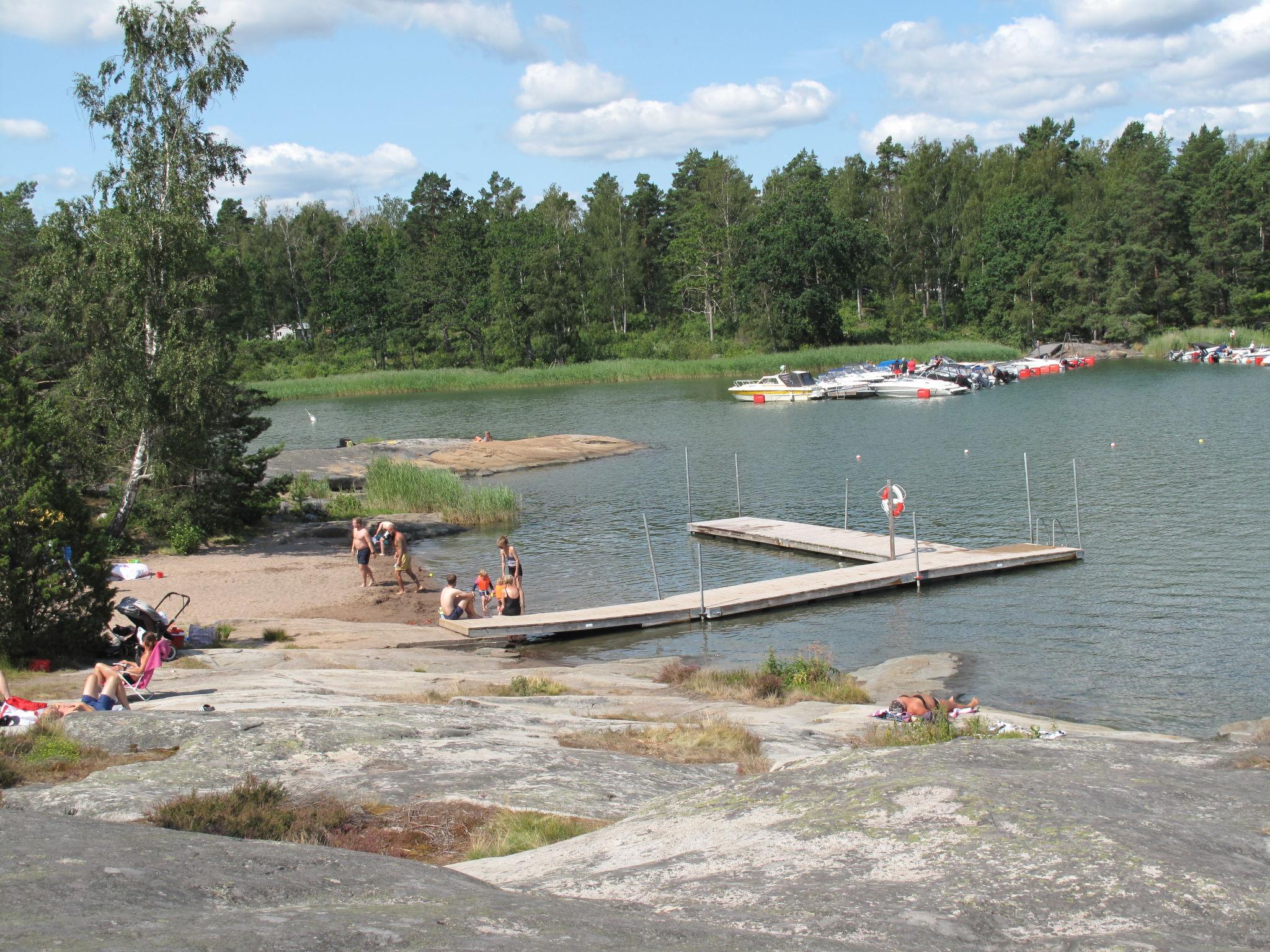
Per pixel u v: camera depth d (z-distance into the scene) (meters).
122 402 29.41
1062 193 128.62
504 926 4.25
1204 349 93.94
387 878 5.18
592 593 27.00
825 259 113.88
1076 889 4.77
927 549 28.62
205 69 30.28
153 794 9.04
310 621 23.41
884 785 6.49
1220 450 42.84
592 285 132.62
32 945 3.63
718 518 36.50
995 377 84.69
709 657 20.88
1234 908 4.60
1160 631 20.78
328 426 73.81
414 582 28.16
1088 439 48.56
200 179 30.48
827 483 41.94
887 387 78.31
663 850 6.27
